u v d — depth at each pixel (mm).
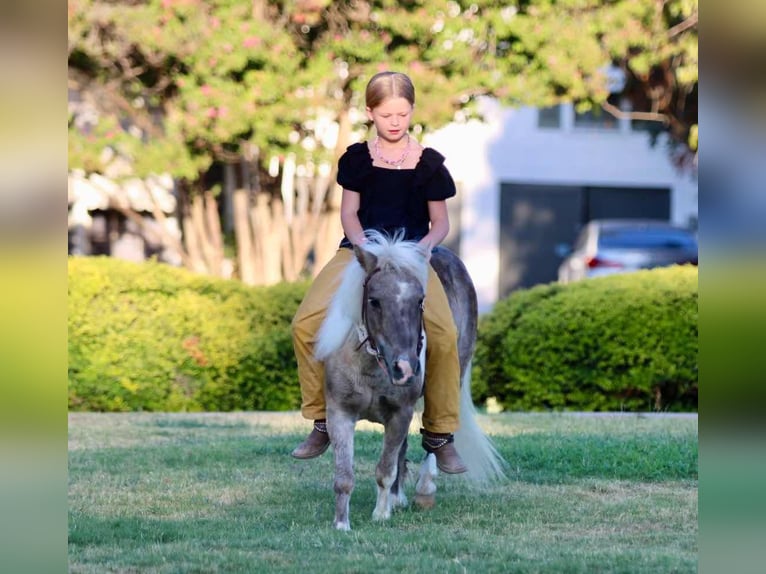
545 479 9930
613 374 15016
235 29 18109
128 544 7645
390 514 8414
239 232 22172
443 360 7992
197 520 8375
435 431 8156
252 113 18266
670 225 26562
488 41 19703
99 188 23641
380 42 18938
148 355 14789
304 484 9711
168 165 19266
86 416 14023
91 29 18094
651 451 10875
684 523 8289
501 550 7379
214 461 10750
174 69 19109
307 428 12875
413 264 7305
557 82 19812
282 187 23344
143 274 15141
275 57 18328
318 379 8102
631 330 14820
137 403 14930
